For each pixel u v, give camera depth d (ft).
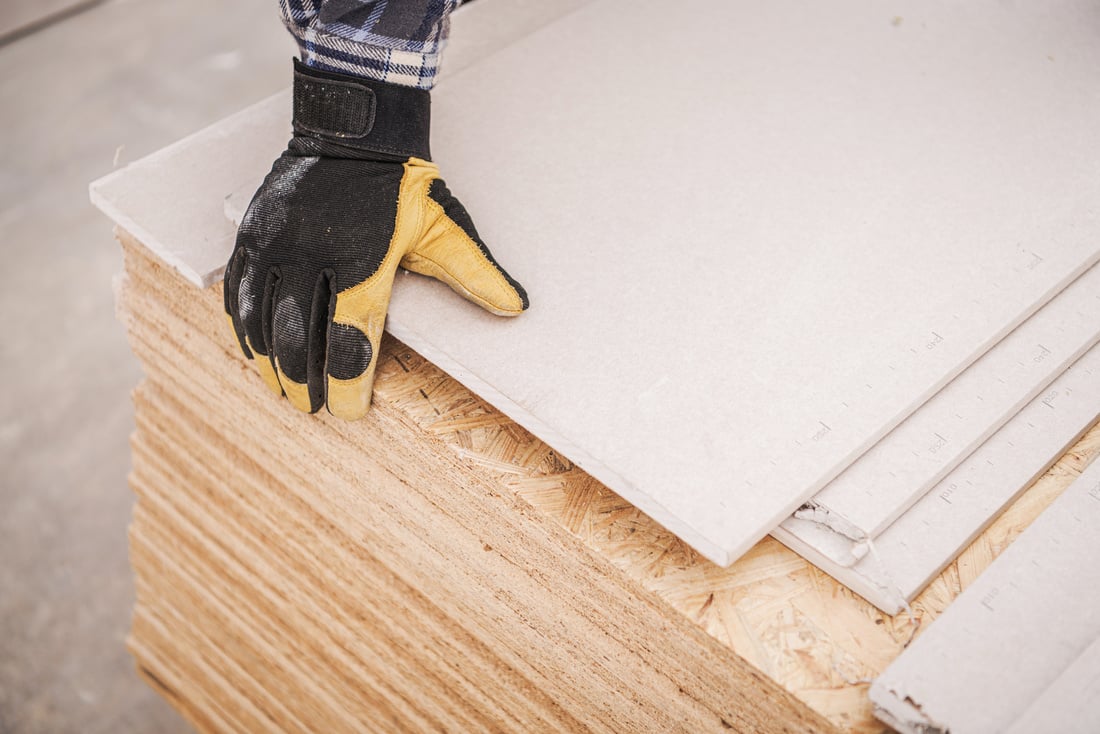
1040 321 4.91
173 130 13.16
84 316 11.11
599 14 6.63
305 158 4.67
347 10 4.22
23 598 9.06
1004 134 5.70
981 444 4.55
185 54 14.39
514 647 4.99
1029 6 6.62
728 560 3.93
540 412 4.37
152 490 6.85
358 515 5.34
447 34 4.65
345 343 4.41
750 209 5.27
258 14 15.19
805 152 5.61
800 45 6.39
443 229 4.66
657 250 5.06
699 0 6.78
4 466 9.86
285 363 4.52
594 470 4.25
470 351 4.60
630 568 4.19
